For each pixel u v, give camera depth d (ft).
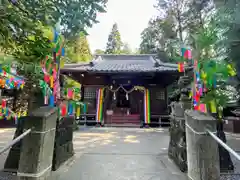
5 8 4.46
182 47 9.86
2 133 19.77
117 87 31.24
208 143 5.94
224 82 10.34
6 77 15.44
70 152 10.31
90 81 31.89
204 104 8.12
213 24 9.29
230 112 25.35
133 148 13.08
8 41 4.75
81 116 30.40
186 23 39.63
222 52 9.42
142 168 8.67
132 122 29.81
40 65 6.61
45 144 6.23
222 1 9.23
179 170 8.41
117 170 8.37
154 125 29.76
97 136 18.72
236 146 14.12
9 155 8.31
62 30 6.79
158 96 31.22
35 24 5.12
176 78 28.50
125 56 41.06
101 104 29.76
